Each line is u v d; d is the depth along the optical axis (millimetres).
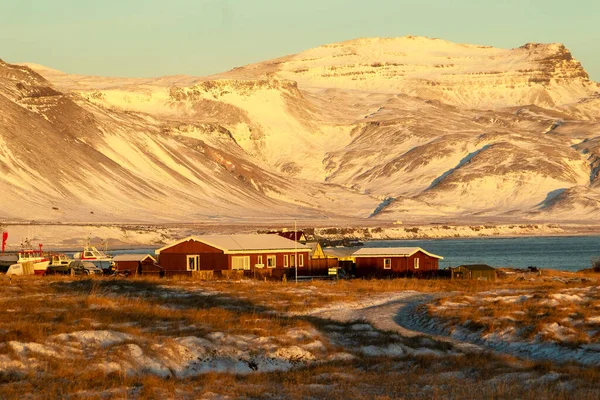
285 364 108562
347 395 90750
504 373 103000
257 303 160125
